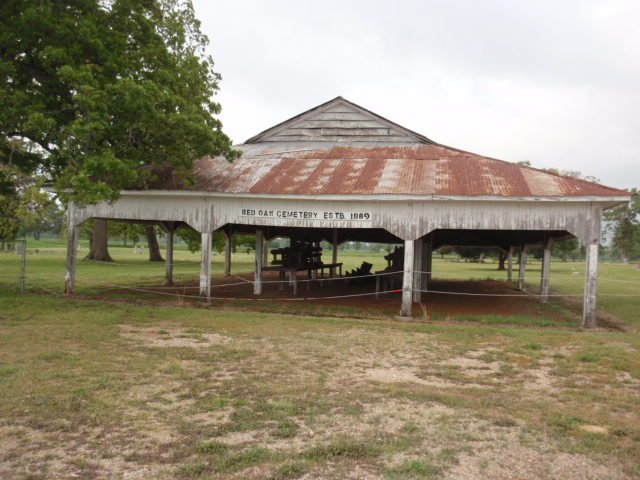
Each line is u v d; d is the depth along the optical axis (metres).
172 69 14.41
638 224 71.75
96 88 11.69
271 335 9.95
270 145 18.66
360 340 9.66
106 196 11.40
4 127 12.59
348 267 37.12
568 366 7.81
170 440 4.68
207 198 14.31
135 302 14.66
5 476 3.95
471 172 14.33
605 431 5.10
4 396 5.77
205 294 14.50
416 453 4.46
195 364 7.48
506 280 28.31
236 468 4.11
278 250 19.38
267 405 5.63
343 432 4.91
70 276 15.80
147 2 14.48
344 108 18.33
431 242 22.16
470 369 7.61
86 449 4.46
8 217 22.00
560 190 12.43
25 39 12.34
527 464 4.30
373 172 14.53
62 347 8.31
